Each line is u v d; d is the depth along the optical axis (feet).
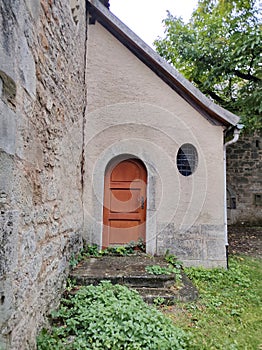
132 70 14.89
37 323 6.68
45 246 7.54
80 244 13.30
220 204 14.39
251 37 20.38
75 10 11.41
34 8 6.53
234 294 11.09
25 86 5.95
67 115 10.52
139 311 8.01
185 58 25.49
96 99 14.73
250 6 22.86
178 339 7.27
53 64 8.46
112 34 14.98
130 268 11.62
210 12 24.68
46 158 7.82
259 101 20.65
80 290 9.29
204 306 9.81
